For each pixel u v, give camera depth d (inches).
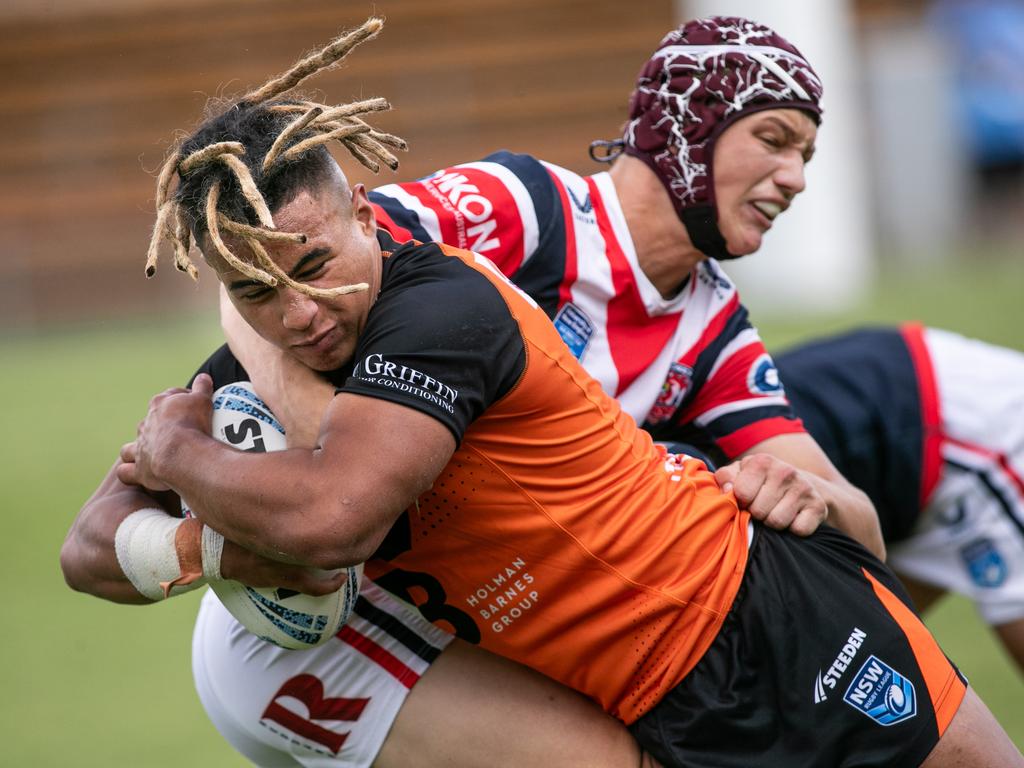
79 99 2215.8
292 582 337.4
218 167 324.5
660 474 368.5
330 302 327.9
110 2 2215.8
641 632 360.8
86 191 2202.3
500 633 368.2
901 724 354.6
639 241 439.2
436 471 325.1
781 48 422.6
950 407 541.3
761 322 1550.2
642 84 436.8
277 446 352.2
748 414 457.1
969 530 547.2
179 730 665.0
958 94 2231.8
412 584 368.8
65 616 868.0
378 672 391.5
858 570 373.7
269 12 2233.0
